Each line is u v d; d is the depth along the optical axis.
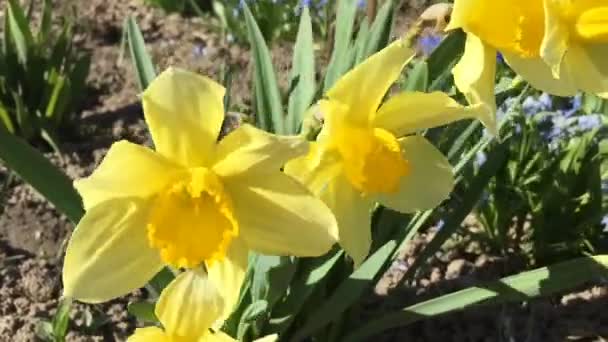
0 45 0.82
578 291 0.68
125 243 0.41
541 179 0.67
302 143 0.39
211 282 0.43
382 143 0.42
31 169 0.52
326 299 0.57
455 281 0.68
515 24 0.42
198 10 0.94
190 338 0.44
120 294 0.41
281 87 0.83
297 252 0.42
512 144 0.67
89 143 0.79
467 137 0.56
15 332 0.64
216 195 0.40
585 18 0.43
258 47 0.57
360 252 0.44
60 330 0.61
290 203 0.41
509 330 0.64
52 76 0.77
